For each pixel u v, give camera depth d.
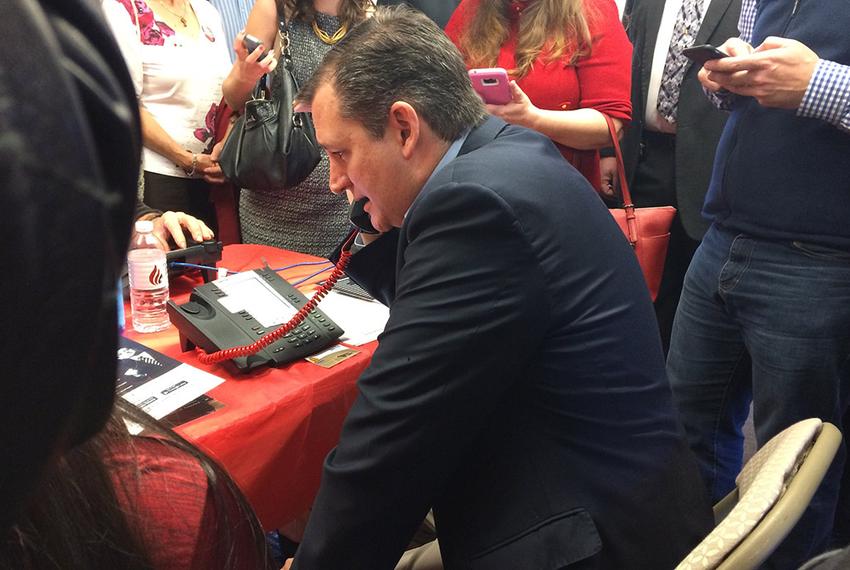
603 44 1.87
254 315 1.26
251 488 1.08
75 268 0.14
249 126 1.96
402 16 0.97
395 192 1.00
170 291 1.51
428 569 1.21
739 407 1.71
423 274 0.85
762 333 1.48
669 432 0.97
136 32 2.05
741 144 1.46
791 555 1.60
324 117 0.97
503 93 1.71
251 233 2.18
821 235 1.37
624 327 0.92
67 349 0.15
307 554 0.93
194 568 0.38
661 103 2.11
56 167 0.13
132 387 1.09
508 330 0.84
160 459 0.39
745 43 1.42
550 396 0.91
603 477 0.91
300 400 1.12
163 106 2.15
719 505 1.08
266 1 2.01
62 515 0.30
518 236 0.83
